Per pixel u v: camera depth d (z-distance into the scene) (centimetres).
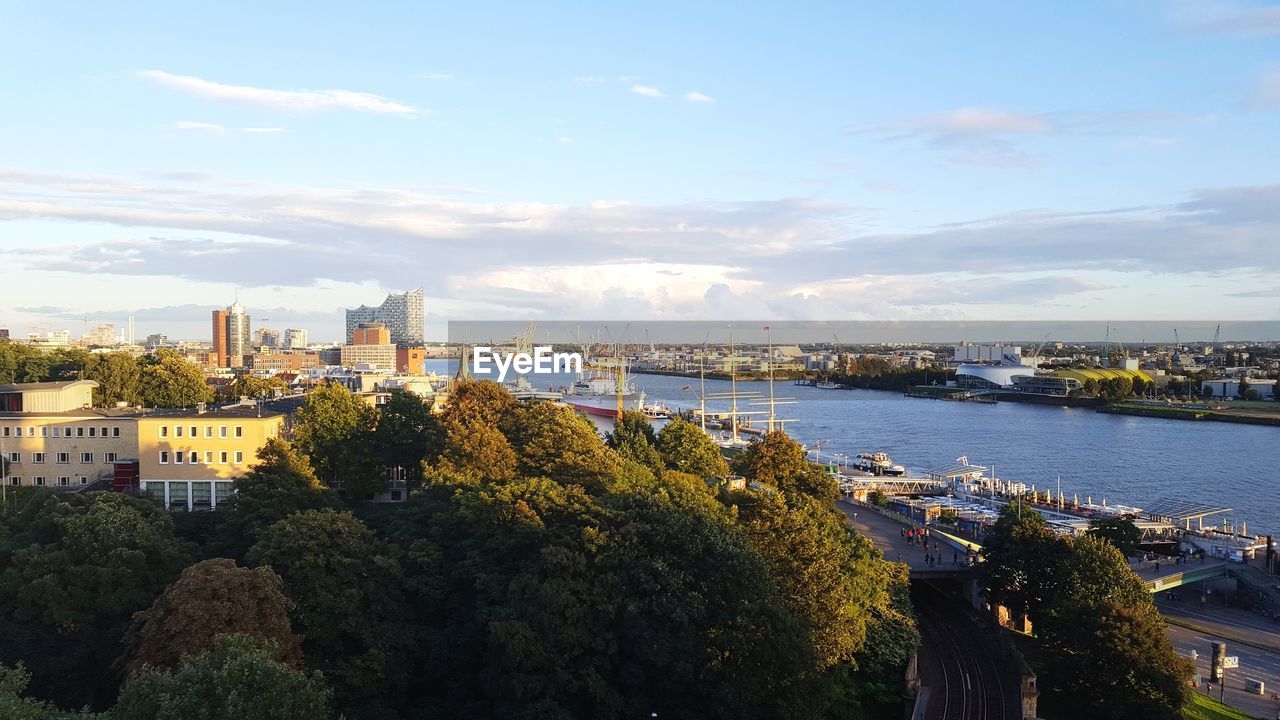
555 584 10825
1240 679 15525
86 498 13512
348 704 10756
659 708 10512
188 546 13112
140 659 9556
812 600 12494
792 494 17675
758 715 10506
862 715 12588
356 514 16888
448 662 11594
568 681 10288
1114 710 13025
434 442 17512
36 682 10769
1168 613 19162
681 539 11844
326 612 11338
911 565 18138
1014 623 17162
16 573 11569
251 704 7644
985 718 12506
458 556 13025
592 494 14925
